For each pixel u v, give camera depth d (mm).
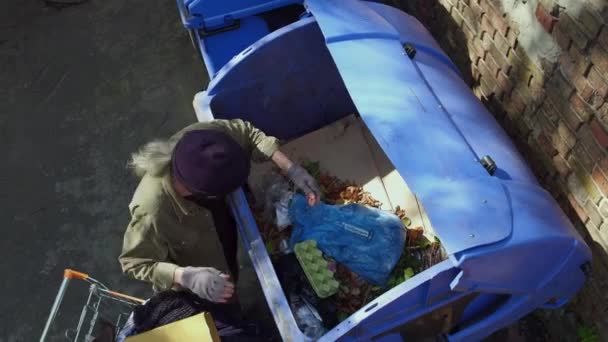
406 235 2730
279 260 2668
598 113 2213
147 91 4234
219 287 2162
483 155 2344
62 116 4172
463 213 2115
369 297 2578
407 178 2191
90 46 4508
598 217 2406
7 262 3566
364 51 2561
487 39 2869
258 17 3377
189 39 4453
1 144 4074
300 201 2727
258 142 2551
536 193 2293
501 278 2197
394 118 2340
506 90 2840
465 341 2586
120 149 3986
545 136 2619
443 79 2641
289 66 2945
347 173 3123
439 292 2176
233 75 2842
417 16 3570
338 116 3357
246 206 2404
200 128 2418
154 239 2219
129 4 4707
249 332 2379
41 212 3756
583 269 2375
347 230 2605
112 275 3477
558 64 2369
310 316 2453
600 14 2053
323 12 2674
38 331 3320
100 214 3727
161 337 2096
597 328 2676
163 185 2143
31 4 4773
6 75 4414
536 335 3025
